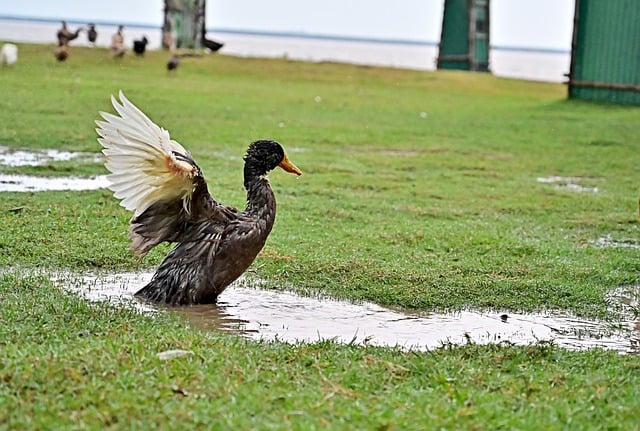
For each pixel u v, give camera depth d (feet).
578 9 122.93
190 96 109.40
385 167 69.26
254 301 32.89
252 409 19.98
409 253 40.98
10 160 61.36
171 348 24.34
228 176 59.11
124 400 19.99
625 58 117.91
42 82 110.63
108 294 32.37
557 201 57.72
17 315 27.40
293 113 101.14
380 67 160.45
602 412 21.56
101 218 43.78
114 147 29.81
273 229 44.39
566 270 39.45
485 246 43.06
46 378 21.12
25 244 37.93
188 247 31.89
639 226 50.85
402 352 26.21
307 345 26.22
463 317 32.55
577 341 30.25
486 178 66.59
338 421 19.56
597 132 95.25
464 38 166.91
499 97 133.80
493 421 20.15
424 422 19.76
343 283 35.37
